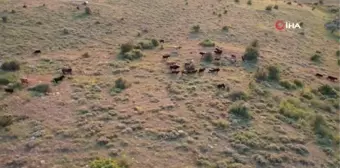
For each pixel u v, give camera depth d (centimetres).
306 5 7838
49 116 2448
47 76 3147
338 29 6231
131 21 5016
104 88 2938
